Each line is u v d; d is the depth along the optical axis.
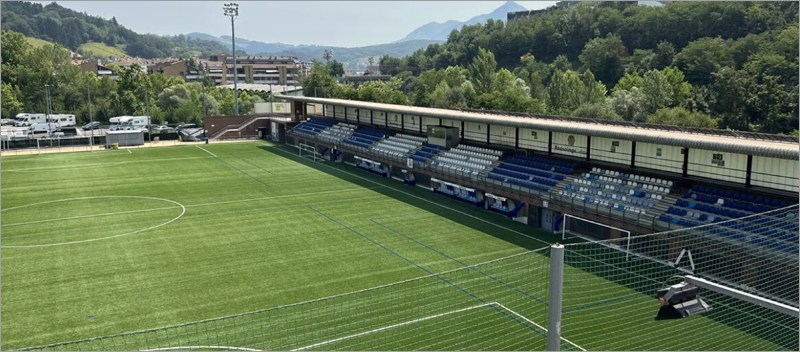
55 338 26.53
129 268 36.06
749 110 98.94
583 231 42.56
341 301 30.41
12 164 76.44
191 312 29.31
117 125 118.88
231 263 36.97
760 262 30.20
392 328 26.84
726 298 29.20
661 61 139.75
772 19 138.00
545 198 44.06
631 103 98.06
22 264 36.72
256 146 94.81
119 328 27.50
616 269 33.97
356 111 83.81
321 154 82.56
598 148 46.06
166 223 46.75
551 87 109.44
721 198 36.34
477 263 36.47
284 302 30.44
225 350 24.64
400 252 38.97
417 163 60.50
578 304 28.97
